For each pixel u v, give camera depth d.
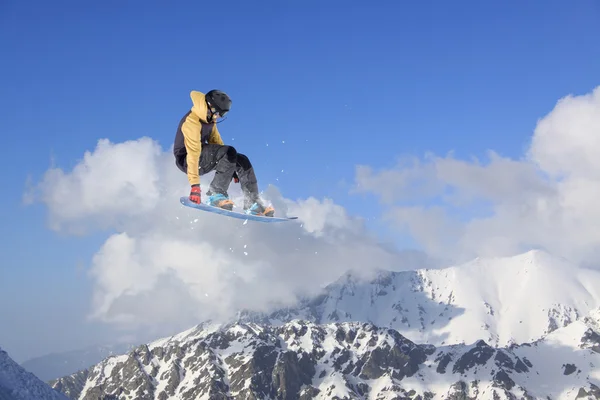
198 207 12.79
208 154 13.02
